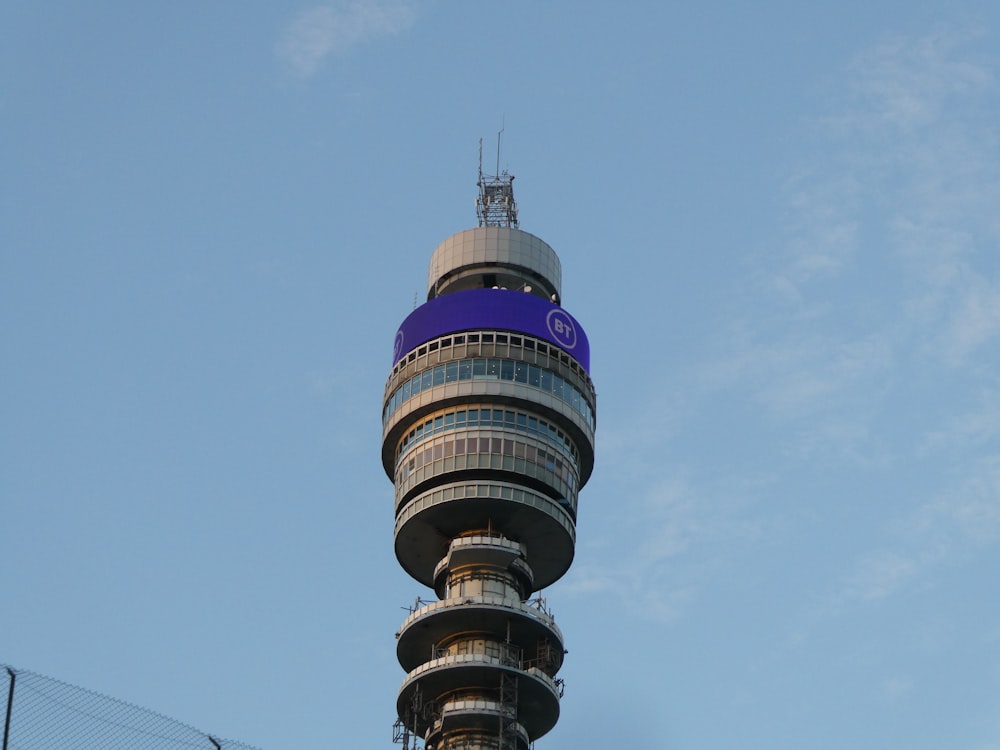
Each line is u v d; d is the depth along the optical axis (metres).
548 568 171.62
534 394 170.38
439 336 175.38
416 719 158.88
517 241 187.12
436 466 166.75
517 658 161.12
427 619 159.50
